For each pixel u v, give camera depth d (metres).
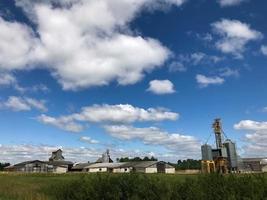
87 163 139.12
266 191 15.45
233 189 16.16
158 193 19.28
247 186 15.90
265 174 16.94
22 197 26.77
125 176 21.19
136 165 114.00
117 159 142.12
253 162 105.12
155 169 112.56
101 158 141.25
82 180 23.16
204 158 82.06
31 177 62.84
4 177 60.31
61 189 24.48
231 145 84.12
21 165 129.38
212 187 16.88
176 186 18.78
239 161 88.44
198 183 17.75
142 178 20.77
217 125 85.94
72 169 134.88
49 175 72.88
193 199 17.09
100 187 21.30
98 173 23.16
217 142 85.12
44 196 25.48
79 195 21.91
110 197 20.47
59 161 136.75
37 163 129.25
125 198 20.38
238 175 17.31
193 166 126.06
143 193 19.56
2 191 30.22
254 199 15.15
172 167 112.94
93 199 21.25
